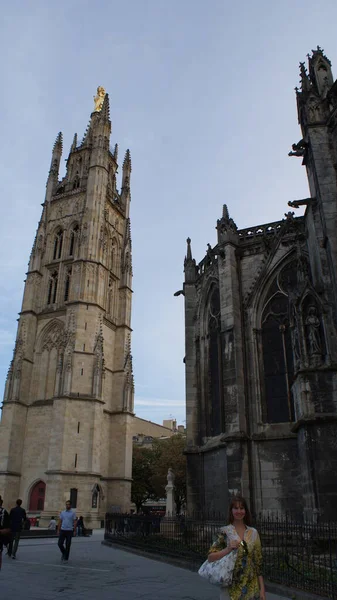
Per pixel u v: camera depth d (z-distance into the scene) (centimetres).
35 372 6938
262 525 1741
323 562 1393
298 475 2412
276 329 2767
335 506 1780
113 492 6731
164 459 8700
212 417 3045
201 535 2081
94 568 1773
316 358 2014
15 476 6281
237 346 2728
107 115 8538
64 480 5756
